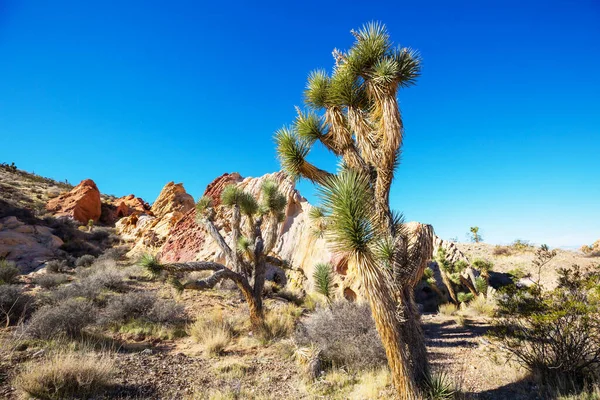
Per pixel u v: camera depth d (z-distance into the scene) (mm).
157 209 34719
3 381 4660
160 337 8023
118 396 4711
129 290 12242
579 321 5164
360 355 6297
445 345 8312
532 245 24828
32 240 19859
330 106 5480
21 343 6051
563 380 4922
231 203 10664
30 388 4359
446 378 4727
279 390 5352
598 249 24641
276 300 13125
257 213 11133
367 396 4863
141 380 5328
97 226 32438
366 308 7781
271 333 8617
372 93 5125
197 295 12641
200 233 21406
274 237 10039
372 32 5312
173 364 6250
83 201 33281
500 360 6496
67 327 6805
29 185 41406
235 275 8859
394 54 5172
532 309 5484
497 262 21188
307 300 13383
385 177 4906
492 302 13625
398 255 4777
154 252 22750
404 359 4195
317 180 5613
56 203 32906
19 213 24141
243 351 7473
